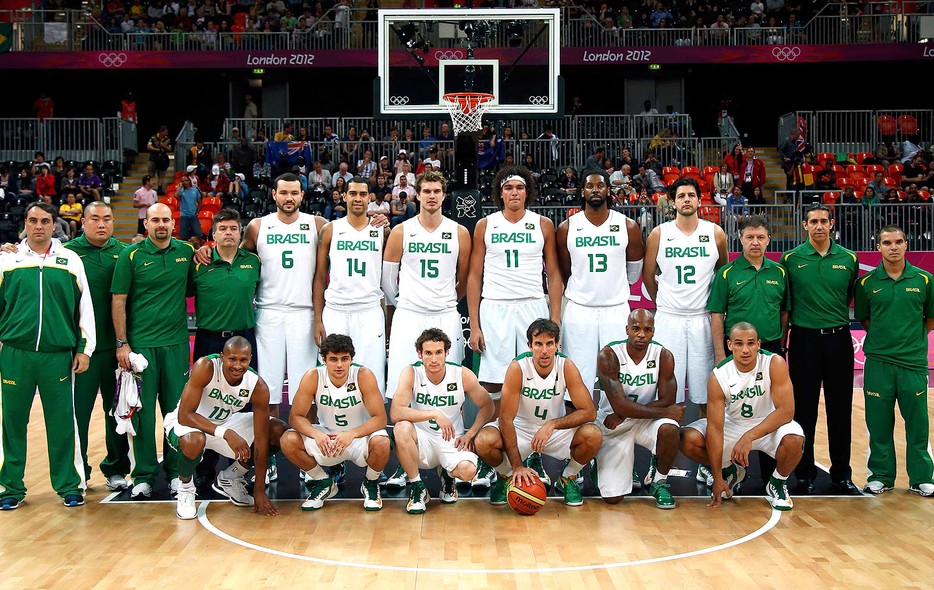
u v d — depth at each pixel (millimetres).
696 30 18672
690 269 6129
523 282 6230
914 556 4609
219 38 18656
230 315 5898
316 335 6180
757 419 5609
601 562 4523
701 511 5457
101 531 5078
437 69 9141
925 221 13680
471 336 6215
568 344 6285
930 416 8508
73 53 18484
